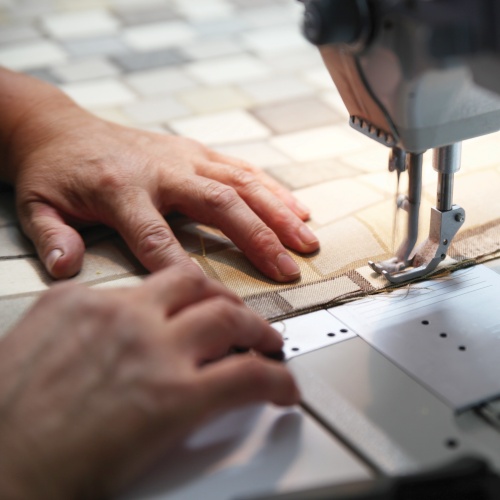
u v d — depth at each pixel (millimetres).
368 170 1105
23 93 1062
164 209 925
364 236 928
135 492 541
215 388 557
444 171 767
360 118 731
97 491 519
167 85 1414
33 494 504
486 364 678
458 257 856
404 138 688
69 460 514
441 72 623
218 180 951
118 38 1654
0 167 1042
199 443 584
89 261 882
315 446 584
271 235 854
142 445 528
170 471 559
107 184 886
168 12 1817
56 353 565
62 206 906
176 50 1587
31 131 1001
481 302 773
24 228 910
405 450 577
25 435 522
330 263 873
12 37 1657
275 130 1246
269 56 1565
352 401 635
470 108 681
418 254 830
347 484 504
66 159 932
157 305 602
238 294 813
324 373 675
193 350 586
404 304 779
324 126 1258
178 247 838
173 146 1021
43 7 1843
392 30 615
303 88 1410
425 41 599
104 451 520
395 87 644
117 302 592
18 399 542
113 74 1462
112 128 1032
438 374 667
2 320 769
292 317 771
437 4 583
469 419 615
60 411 533
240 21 1767
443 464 518
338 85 726
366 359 693
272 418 613
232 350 697
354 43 642
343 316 766
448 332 727
